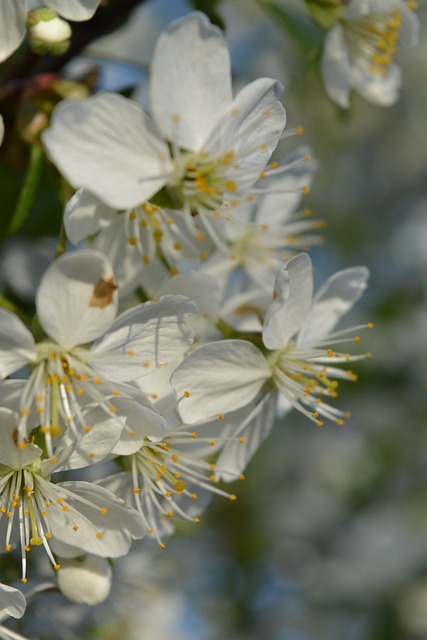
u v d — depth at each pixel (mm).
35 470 278
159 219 289
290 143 511
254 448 293
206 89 280
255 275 309
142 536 277
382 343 488
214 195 285
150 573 327
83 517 278
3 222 324
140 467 285
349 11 316
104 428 274
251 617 472
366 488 500
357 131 542
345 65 321
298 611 474
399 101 554
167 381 282
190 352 287
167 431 285
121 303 292
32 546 294
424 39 553
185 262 292
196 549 467
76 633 311
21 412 272
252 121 280
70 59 312
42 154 295
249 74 447
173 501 290
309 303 289
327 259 531
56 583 290
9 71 312
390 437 497
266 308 297
